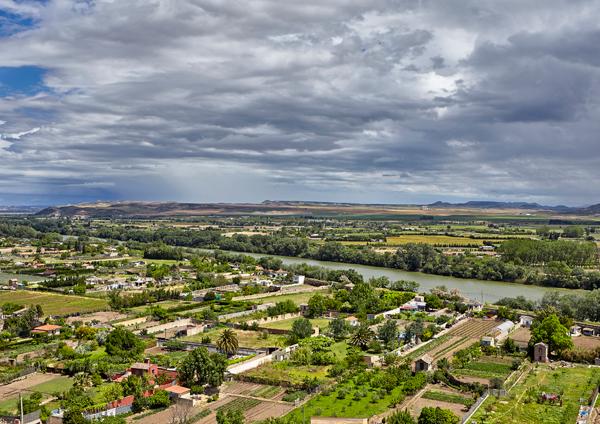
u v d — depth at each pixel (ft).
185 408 611.47
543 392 627.87
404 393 645.10
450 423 527.40
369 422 560.61
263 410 614.34
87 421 559.38
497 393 625.41
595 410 574.56
